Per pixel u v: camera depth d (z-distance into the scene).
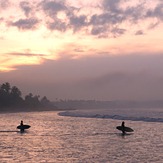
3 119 95.69
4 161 25.45
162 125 61.59
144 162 24.95
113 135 43.91
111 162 24.94
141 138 40.25
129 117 85.44
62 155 27.98
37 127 59.31
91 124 66.81
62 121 80.94
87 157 27.08
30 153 29.06
